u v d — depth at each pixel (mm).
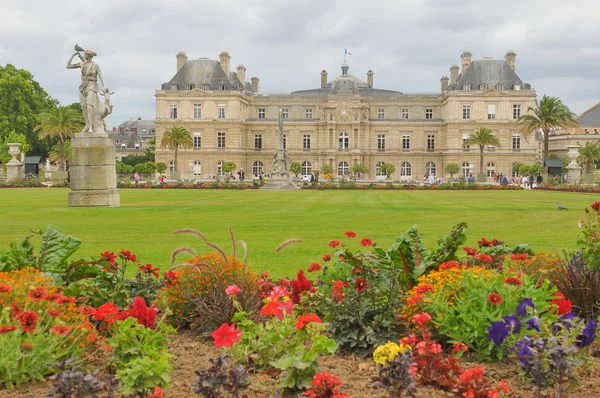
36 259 11062
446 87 137375
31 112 120688
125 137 190000
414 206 41125
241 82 138000
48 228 11555
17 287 8219
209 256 10539
